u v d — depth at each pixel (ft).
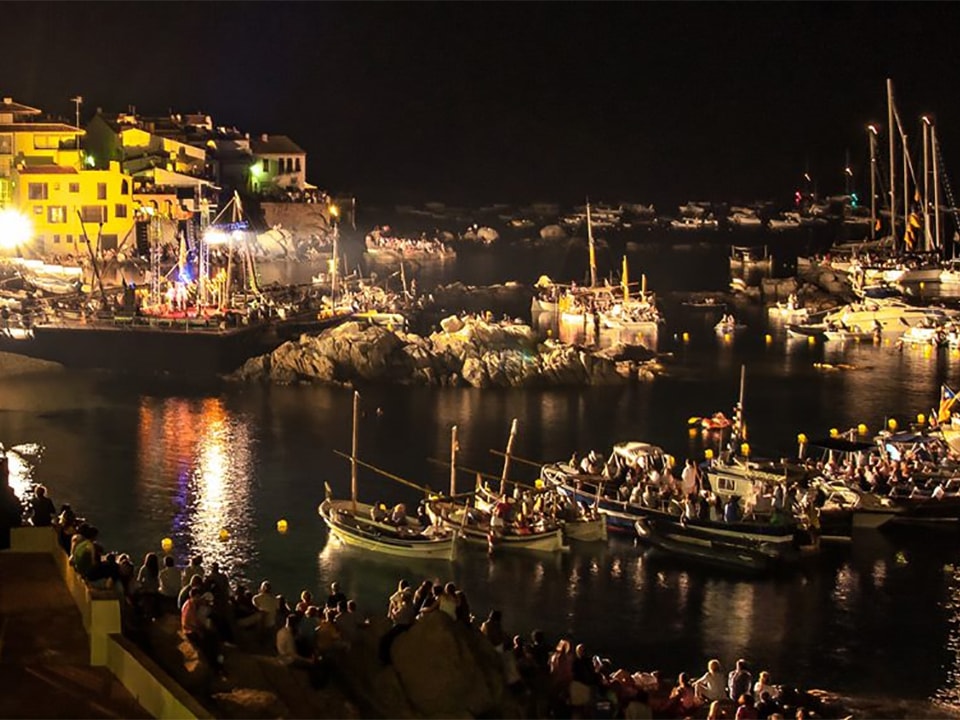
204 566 170.30
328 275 459.32
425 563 173.99
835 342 371.56
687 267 620.90
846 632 154.10
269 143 635.25
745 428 249.34
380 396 281.95
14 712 81.56
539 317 418.31
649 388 297.94
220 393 282.15
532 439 245.24
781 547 178.09
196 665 88.84
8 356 301.43
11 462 220.64
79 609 98.63
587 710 102.42
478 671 95.30
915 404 281.54
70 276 391.24
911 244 530.68
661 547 181.88
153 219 428.56
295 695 90.27
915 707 132.67
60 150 473.26
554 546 179.32
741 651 148.15
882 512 192.13
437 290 491.31
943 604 163.32
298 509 197.06
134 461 223.30
